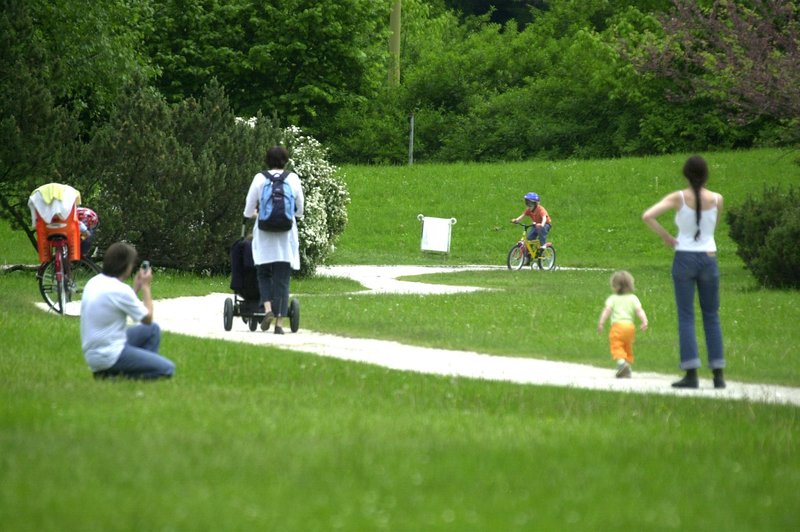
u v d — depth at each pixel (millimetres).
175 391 29656
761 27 93750
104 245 72875
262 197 46594
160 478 19062
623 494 19438
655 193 144875
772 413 30172
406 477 19969
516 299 61656
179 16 177500
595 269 103688
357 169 161250
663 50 105688
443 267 105312
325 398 30328
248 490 18516
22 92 68375
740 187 142500
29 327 43562
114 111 75438
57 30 104625
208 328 48719
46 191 51969
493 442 23781
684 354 35500
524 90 186125
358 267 101562
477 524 16969
